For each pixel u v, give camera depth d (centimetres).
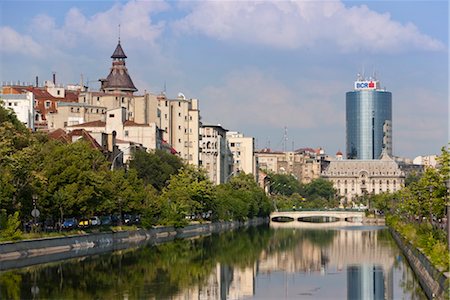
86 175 19300
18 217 17300
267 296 12638
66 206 18725
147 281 13838
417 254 15088
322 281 14538
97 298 11844
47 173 18838
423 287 12850
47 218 19375
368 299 12262
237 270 16175
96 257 17462
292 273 15812
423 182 19400
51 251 17600
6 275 13900
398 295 12662
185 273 15262
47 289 12488
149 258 17875
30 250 16662
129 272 14988
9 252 15875
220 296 12531
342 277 15175
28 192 17812
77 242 19112
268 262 17988
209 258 18650
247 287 13638
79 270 14938
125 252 19188
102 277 14112
